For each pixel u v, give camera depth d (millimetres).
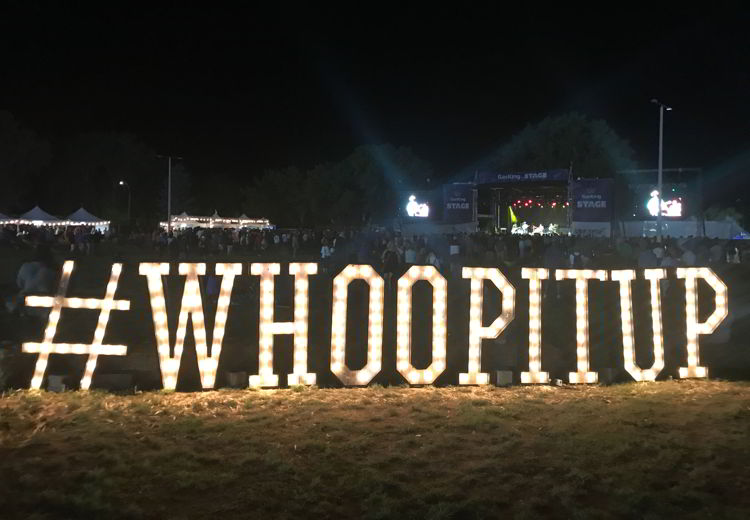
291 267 10055
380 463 7055
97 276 28562
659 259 21062
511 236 42344
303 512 6012
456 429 8203
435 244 29516
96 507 5926
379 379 10758
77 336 14375
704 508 6250
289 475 6738
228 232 52312
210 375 9711
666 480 6777
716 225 53312
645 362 12602
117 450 7336
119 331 15141
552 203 61469
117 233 69000
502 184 55562
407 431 8094
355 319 17359
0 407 8742
